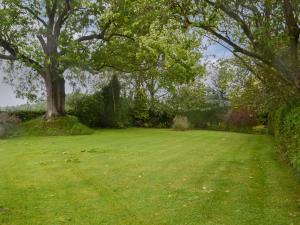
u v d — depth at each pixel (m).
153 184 5.32
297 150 5.79
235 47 5.59
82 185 5.30
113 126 18.69
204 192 4.86
